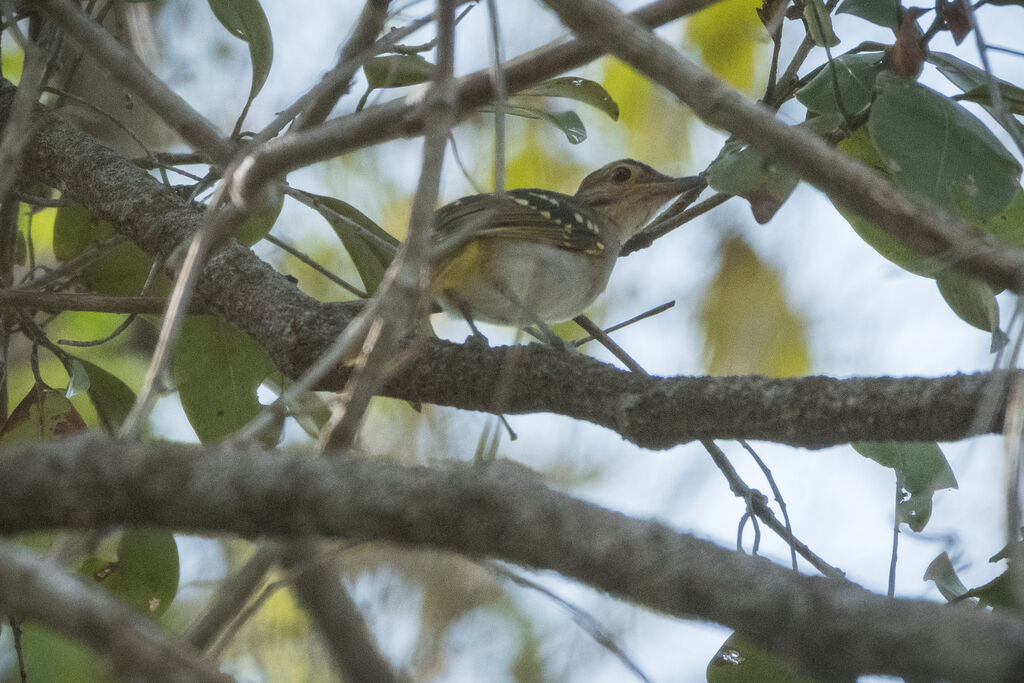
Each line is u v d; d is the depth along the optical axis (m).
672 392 7.05
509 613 14.03
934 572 8.32
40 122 9.81
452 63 5.52
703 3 6.43
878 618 4.20
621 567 4.61
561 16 5.59
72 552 5.28
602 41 5.58
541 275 11.46
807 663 4.30
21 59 13.74
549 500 4.82
